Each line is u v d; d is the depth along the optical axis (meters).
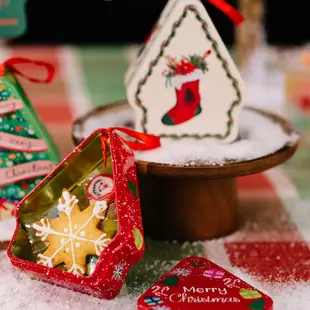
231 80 0.83
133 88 0.83
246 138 0.87
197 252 0.84
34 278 0.78
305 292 0.78
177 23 0.81
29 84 1.28
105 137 0.77
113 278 0.74
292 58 1.15
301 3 1.62
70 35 1.71
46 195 0.79
